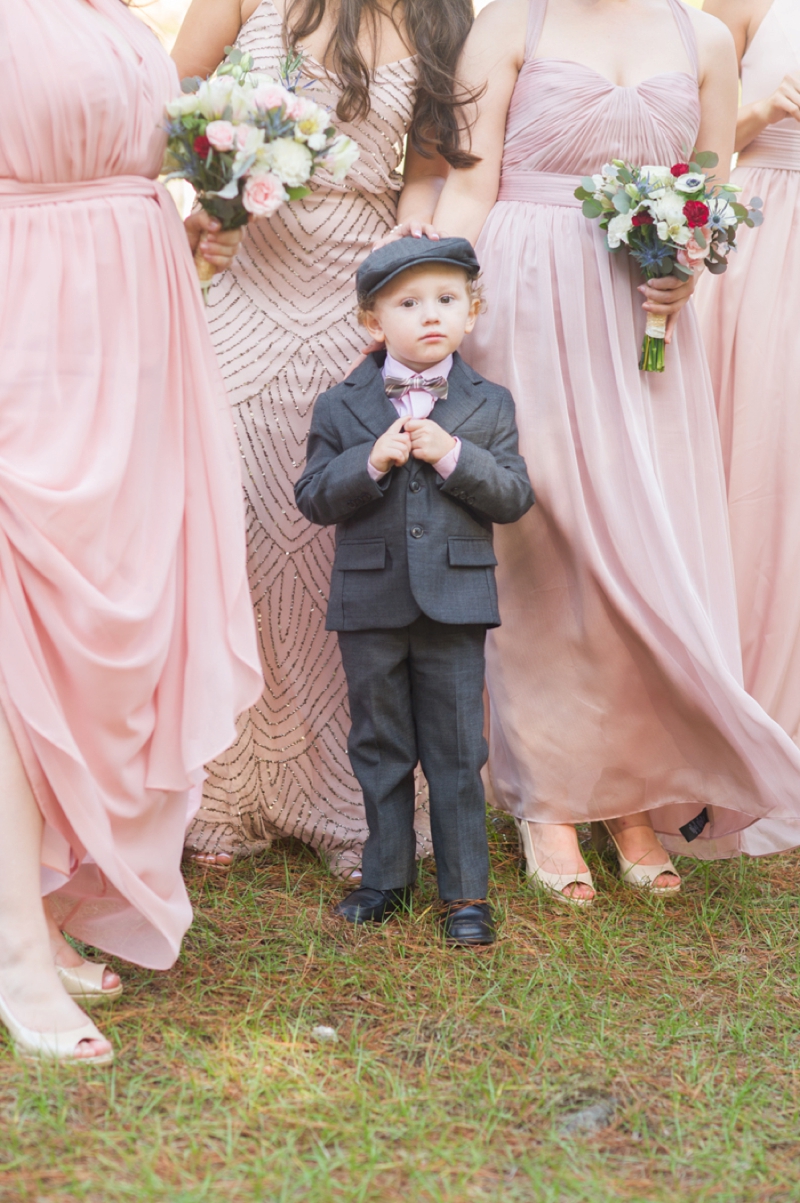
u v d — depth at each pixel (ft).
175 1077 6.51
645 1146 6.24
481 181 9.86
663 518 9.27
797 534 11.63
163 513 7.27
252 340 9.55
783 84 11.60
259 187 7.41
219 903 9.04
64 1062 6.47
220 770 9.77
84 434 6.85
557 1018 7.52
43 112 6.80
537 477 9.48
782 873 10.62
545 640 9.78
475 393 8.92
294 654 9.87
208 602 7.38
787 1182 5.98
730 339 11.93
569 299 9.46
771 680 11.75
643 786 9.81
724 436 12.02
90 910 7.46
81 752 6.84
